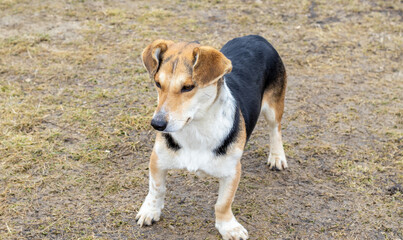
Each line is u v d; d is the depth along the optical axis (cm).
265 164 477
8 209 390
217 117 326
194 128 325
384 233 389
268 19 827
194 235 379
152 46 316
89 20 784
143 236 375
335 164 476
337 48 733
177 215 399
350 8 872
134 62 663
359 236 385
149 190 385
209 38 746
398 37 768
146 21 792
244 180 450
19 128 497
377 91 618
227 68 298
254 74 406
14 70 619
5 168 437
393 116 562
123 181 434
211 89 310
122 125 516
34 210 391
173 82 296
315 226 394
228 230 370
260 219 400
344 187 444
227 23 806
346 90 619
